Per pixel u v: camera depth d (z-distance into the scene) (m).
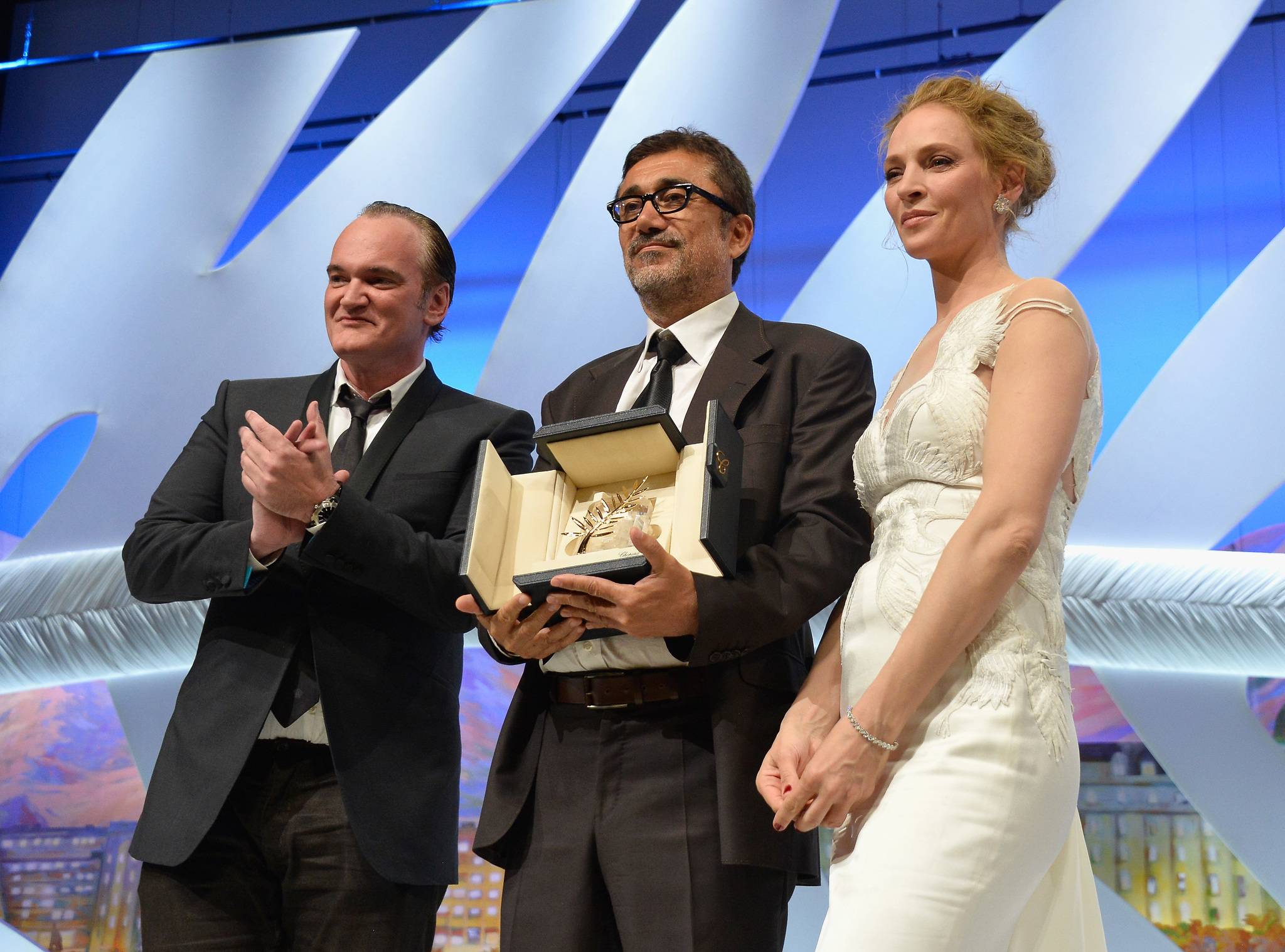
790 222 5.36
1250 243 4.79
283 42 5.34
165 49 6.21
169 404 4.91
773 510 1.97
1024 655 1.57
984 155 1.88
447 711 2.29
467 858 4.23
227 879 2.10
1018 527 1.52
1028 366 1.62
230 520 2.32
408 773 2.17
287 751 2.15
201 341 4.95
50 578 4.75
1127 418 4.14
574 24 5.01
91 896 4.54
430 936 2.21
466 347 5.51
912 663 1.53
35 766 4.69
